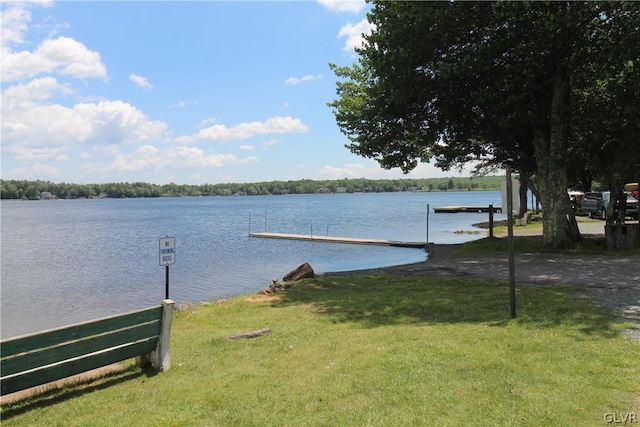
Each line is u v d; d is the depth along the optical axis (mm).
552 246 16344
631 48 13273
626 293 8828
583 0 12641
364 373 5098
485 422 3830
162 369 5562
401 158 19625
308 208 90938
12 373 4492
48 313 13133
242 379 5133
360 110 19062
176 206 121625
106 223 57875
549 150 16656
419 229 37656
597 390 4340
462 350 5711
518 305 8109
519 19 13844
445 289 10352
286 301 10062
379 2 16016
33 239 37156
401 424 3852
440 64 14055
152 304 13914
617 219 15828
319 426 3900
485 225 37500
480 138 19547
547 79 15750
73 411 4473
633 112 14234
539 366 5008
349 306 9102
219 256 23797
